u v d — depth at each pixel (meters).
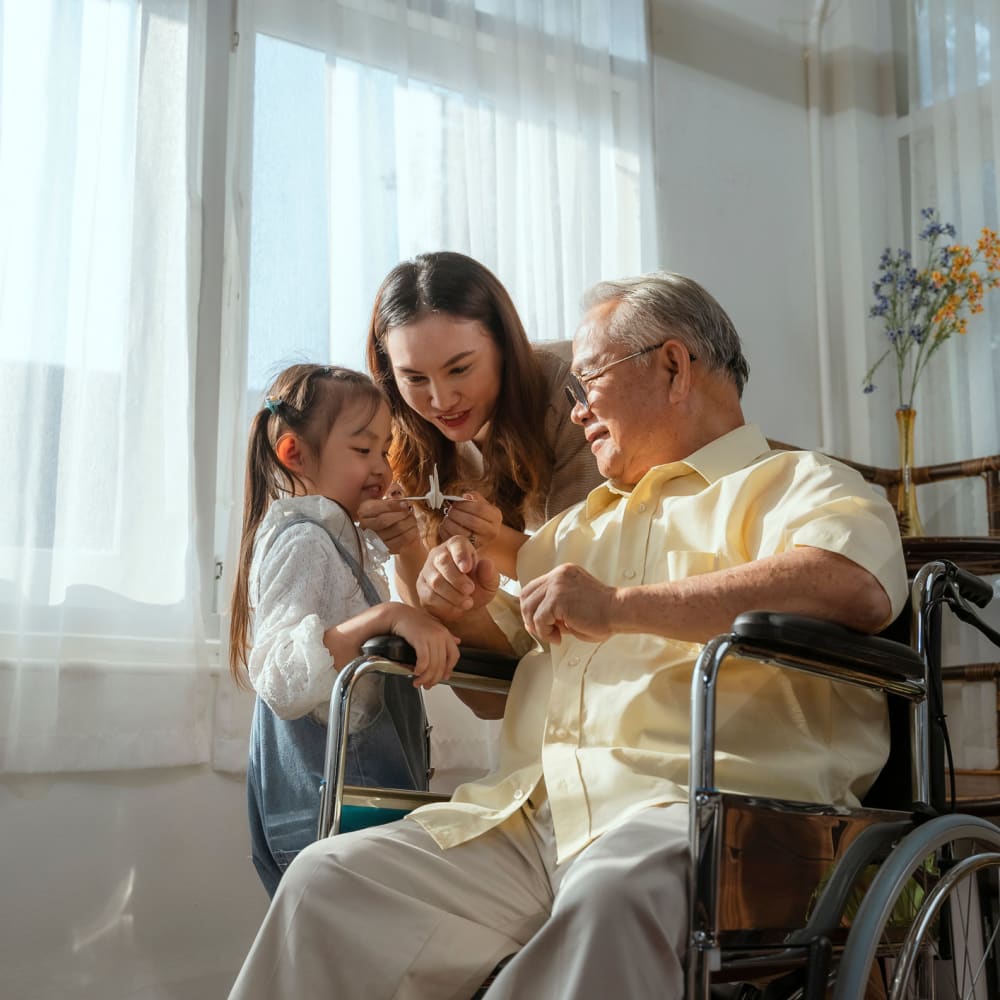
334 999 1.20
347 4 2.48
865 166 3.55
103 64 2.16
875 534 1.26
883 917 1.11
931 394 3.36
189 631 2.12
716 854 1.04
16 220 2.03
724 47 3.41
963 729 3.07
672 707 1.31
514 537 1.68
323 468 1.75
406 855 1.28
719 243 3.30
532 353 1.87
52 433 1.99
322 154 2.38
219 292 2.28
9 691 1.91
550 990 1.06
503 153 2.69
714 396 1.51
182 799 2.08
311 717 1.57
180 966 2.04
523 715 1.48
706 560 1.37
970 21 3.37
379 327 1.85
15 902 1.90
